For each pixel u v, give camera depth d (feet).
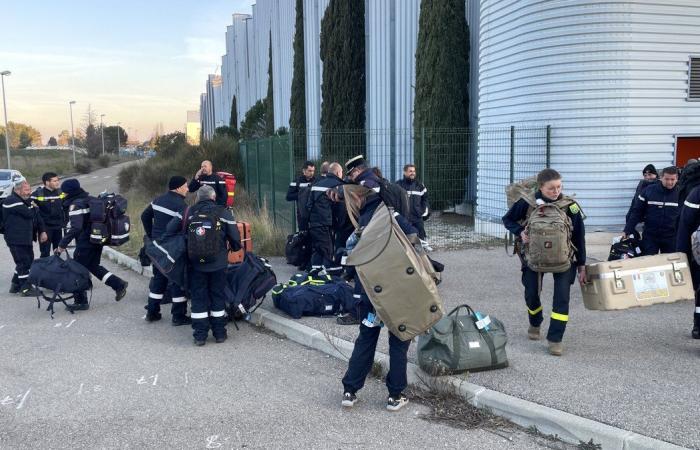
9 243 30.12
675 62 36.22
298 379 17.81
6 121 144.36
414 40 63.31
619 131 36.24
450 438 13.89
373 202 16.46
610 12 35.40
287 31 115.55
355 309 22.38
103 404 16.12
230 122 214.69
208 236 20.43
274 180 48.80
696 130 37.04
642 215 25.89
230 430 14.46
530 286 19.10
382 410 15.48
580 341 19.54
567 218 17.75
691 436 12.75
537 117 38.01
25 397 16.67
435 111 53.72
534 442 13.65
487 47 43.45
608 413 13.96
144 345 21.44
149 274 34.35
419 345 17.01
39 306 26.76
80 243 26.89
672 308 23.50
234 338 22.24
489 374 16.61
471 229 46.24
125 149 383.24
